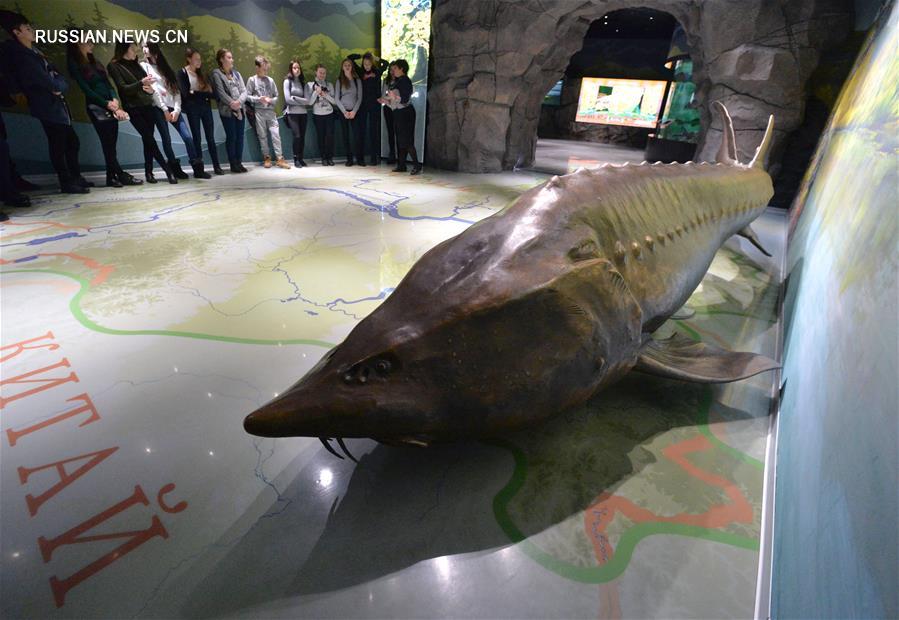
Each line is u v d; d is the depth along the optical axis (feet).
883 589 2.51
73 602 4.61
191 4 24.90
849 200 7.95
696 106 28.25
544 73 31.27
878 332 4.12
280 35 28.35
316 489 6.01
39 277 11.73
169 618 4.52
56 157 19.31
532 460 6.59
